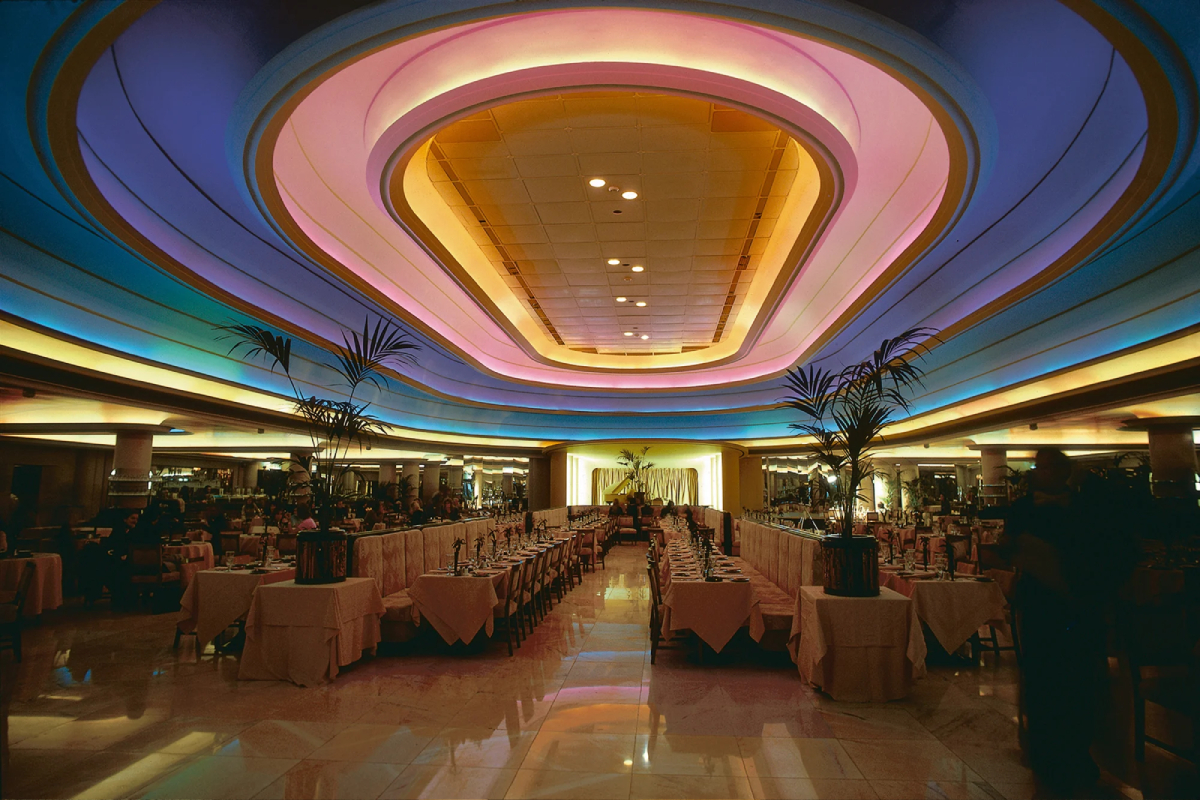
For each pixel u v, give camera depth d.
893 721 4.32
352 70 5.54
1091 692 3.38
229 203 6.70
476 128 6.32
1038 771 3.46
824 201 6.73
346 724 4.25
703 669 5.57
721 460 22.14
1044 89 4.82
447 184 7.54
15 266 6.27
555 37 4.97
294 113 6.02
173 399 10.10
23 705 4.63
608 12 4.88
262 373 11.13
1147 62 3.80
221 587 6.12
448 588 5.99
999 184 6.33
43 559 7.38
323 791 3.31
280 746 3.88
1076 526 3.42
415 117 5.34
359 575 6.40
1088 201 6.02
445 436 19.28
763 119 5.56
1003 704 4.68
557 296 12.08
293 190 6.86
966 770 3.57
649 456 23.75
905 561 7.01
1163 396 9.27
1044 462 3.57
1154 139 4.51
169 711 4.50
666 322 14.12
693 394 19.86
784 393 18.48
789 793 3.30
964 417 14.52
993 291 8.14
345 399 14.05
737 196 7.84
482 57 5.16
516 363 17.84
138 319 8.13
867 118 6.08
